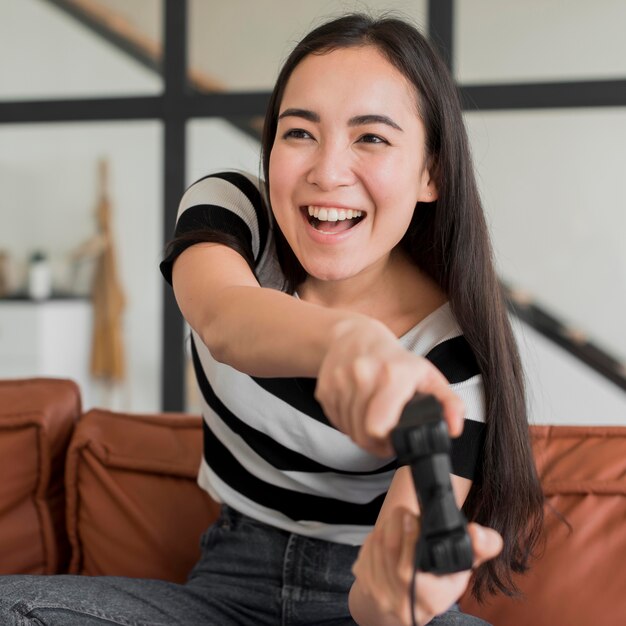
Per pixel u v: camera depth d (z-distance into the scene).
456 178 1.07
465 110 3.55
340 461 1.09
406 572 0.62
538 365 3.67
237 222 1.07
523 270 3.68
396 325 1.12
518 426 1.07
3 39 4.22
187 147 3.87
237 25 3.91
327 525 1.14
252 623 1.13
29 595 0.97
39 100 3.94
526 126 3.64
